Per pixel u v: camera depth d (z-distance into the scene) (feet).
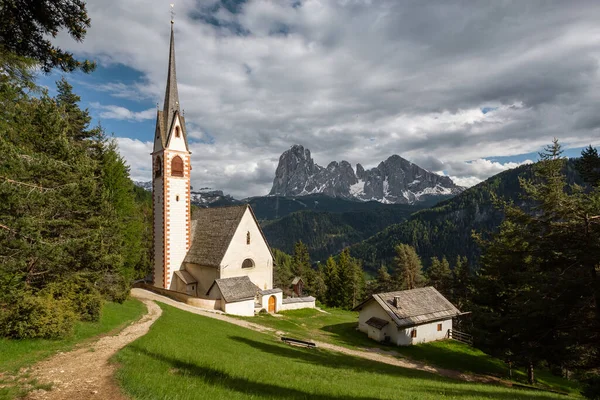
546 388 91.71
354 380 57.16
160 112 150.30
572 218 69.67
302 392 44.04
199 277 143.43
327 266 318.86
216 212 157.58
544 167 82.89
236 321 114.93
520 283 83.76
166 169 144.66
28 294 58.85
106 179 118.62
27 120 58.85
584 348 71.41
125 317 85.30
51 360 48.65
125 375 40.55
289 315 150.71
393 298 133.90
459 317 142.82
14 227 47.85
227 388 40.73
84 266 71.15
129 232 128.67
